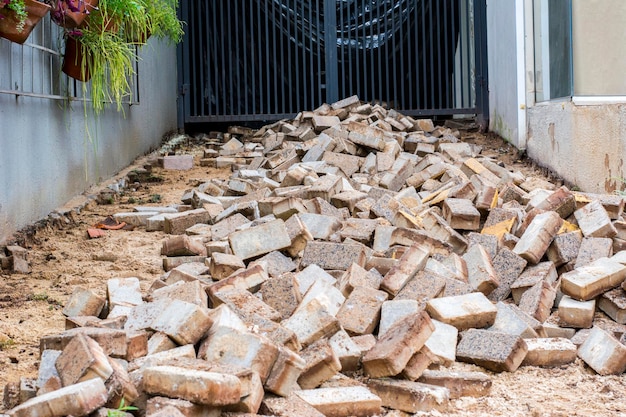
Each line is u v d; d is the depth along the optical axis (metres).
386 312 3.98
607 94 8.02
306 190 6.70
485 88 12.55
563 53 8.48
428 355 3.48
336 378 3.48
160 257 6.04
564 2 8.38
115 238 6.68
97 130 8.74
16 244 6.16
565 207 5.71
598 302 4.43
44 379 3.07
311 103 13.16
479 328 4.09
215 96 13.16
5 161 6.18
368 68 13.91
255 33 13.36
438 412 3.25
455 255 4.82
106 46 7.28
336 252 4.90
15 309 4.81
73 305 4.29
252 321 3.68
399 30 13.13
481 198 6.13
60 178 7.53
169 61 12.50
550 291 4.52
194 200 7.45
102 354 3.05
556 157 8.85
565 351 3.85
